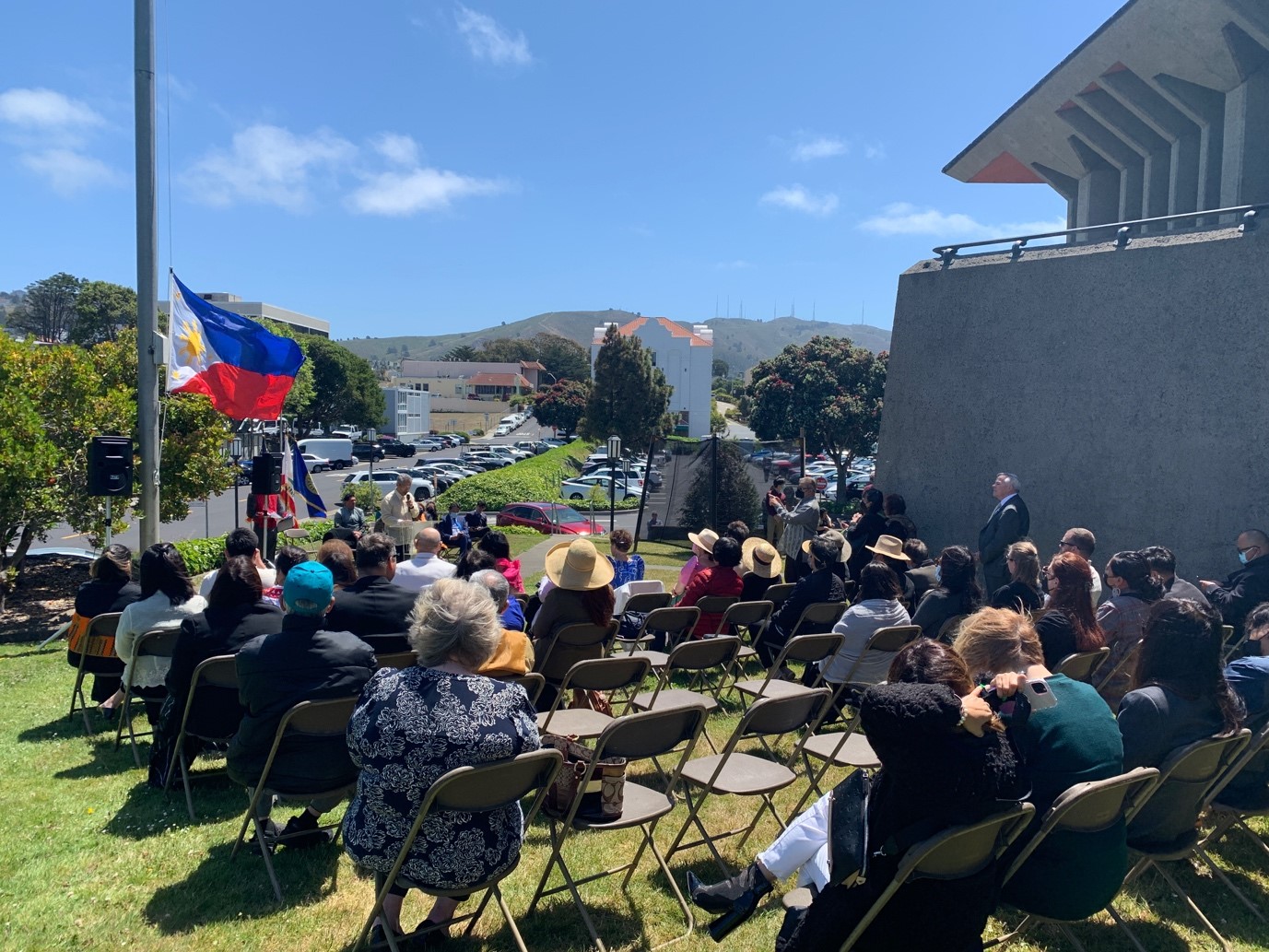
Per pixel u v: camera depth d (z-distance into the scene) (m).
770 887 2.61
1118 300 9.10
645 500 15.55
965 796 2.21
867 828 2.34
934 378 10.95
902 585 7.59
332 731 3.62
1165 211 12.89
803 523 10.48
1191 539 8.51
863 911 2.33
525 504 26.95
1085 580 4.59
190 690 4.25
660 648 7.26
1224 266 8.30
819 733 5.62
